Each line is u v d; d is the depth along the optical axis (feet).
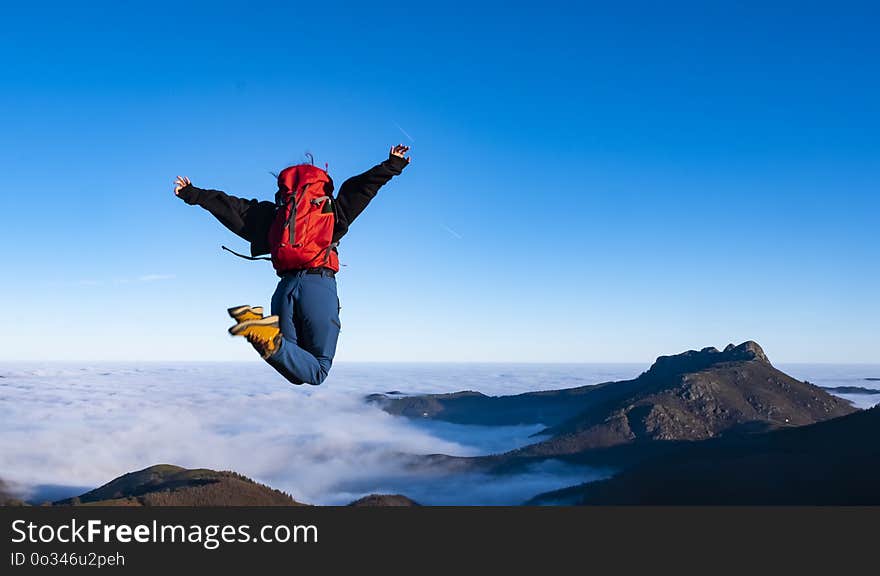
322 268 19.20
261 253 20.54
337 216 19.39
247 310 16.53
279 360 17.24
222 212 20.20
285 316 18.92
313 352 18.92
